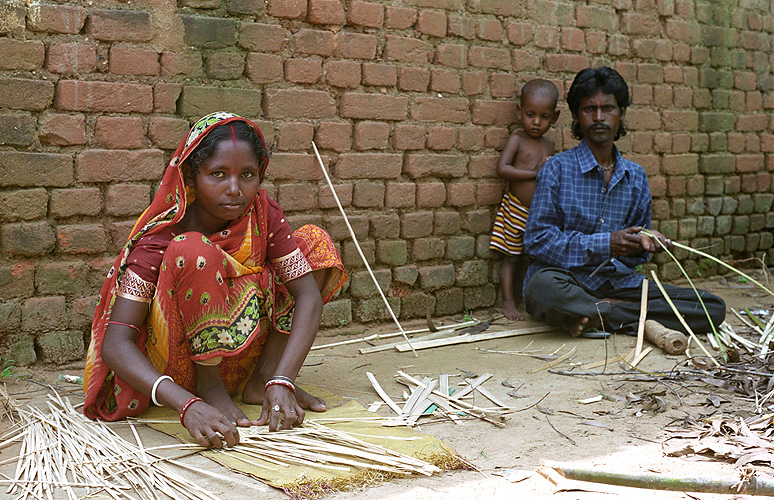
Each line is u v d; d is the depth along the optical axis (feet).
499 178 14.73
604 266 13.28
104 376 8.43
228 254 8.50
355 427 8.27
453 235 14.29
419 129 13.55
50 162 10.30
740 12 18.22
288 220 12.28
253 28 11.69
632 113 16.33
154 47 10.94
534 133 14.38
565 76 15.31
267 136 11.96
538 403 9.50
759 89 19.13
